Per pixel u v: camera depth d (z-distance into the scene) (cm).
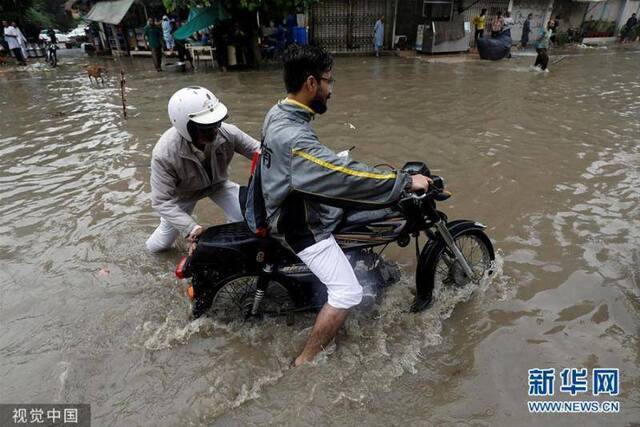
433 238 294
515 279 335
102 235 413
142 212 458
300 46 218
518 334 283
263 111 895
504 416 229
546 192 481
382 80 1242
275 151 220
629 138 673
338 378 255
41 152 656
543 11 2172
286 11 1457
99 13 1973
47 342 286
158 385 254
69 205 476
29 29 2478
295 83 221
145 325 300
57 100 1056
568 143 649
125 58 2028
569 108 873
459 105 908
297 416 233
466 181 517
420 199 253
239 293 298
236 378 258
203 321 297
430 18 1892
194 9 1433
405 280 340
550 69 1443
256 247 268
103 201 484
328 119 802
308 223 245
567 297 315
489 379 251
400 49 1978
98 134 743
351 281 253
